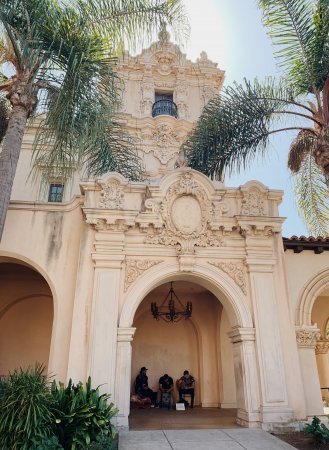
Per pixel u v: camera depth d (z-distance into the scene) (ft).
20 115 28.60
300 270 34.88
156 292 45.55
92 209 31.12
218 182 36.91
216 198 33.32
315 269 35.06
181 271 31.37
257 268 32.24
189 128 54.85
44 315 44.24
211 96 59.62
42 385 22.25
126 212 31.37
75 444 20.83
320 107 32.24
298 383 29.66
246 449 22.68
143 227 31.68
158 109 57.82
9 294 43.04
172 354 46.03
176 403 41.45
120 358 28.12
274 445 23.52
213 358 44.16
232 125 32.81
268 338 30.19
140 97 58.70
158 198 32.73
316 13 32.01
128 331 28.81
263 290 31.63
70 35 27.94
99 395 26.66
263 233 33.17
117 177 32.89
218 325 44.27
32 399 20.65
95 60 28.12
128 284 30.53
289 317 31.50
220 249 32.65
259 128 33.04
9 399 20.75
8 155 27.20
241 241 33.14
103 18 29.19
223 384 41.88
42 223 33.12
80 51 27.71
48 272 31.50
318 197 40.83
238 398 30.42
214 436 25.46
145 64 60.18
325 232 40.81
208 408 40.68
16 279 43.11
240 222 32.60
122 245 31.09
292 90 33.83
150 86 59.47
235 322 31.40
